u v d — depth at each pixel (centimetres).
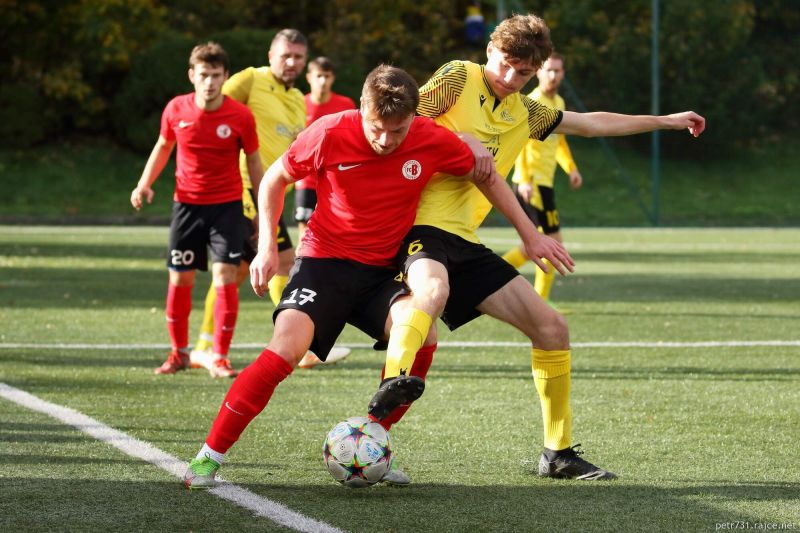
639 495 877
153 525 774
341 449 858
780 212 6144
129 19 6650
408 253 913
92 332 1891
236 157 1514
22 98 6338
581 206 5869
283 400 1298
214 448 884
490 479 930
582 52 6216
